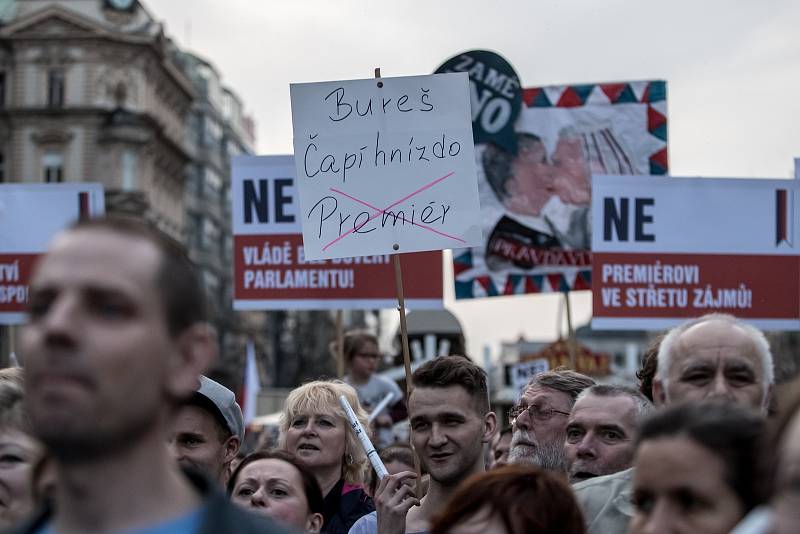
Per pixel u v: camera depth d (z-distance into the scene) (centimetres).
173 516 240
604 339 8288
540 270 1009
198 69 8062
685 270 891
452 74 671
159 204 6525
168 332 240
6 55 5953
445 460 513
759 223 895
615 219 892
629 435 496
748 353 417
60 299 234
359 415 665
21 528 252
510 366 2697
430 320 1445
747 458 297
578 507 359
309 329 6931
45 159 5941
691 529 296
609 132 1015
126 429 233
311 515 539
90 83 5934
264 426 1762
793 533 212
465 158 668
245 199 932
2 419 416
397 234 662
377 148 670
